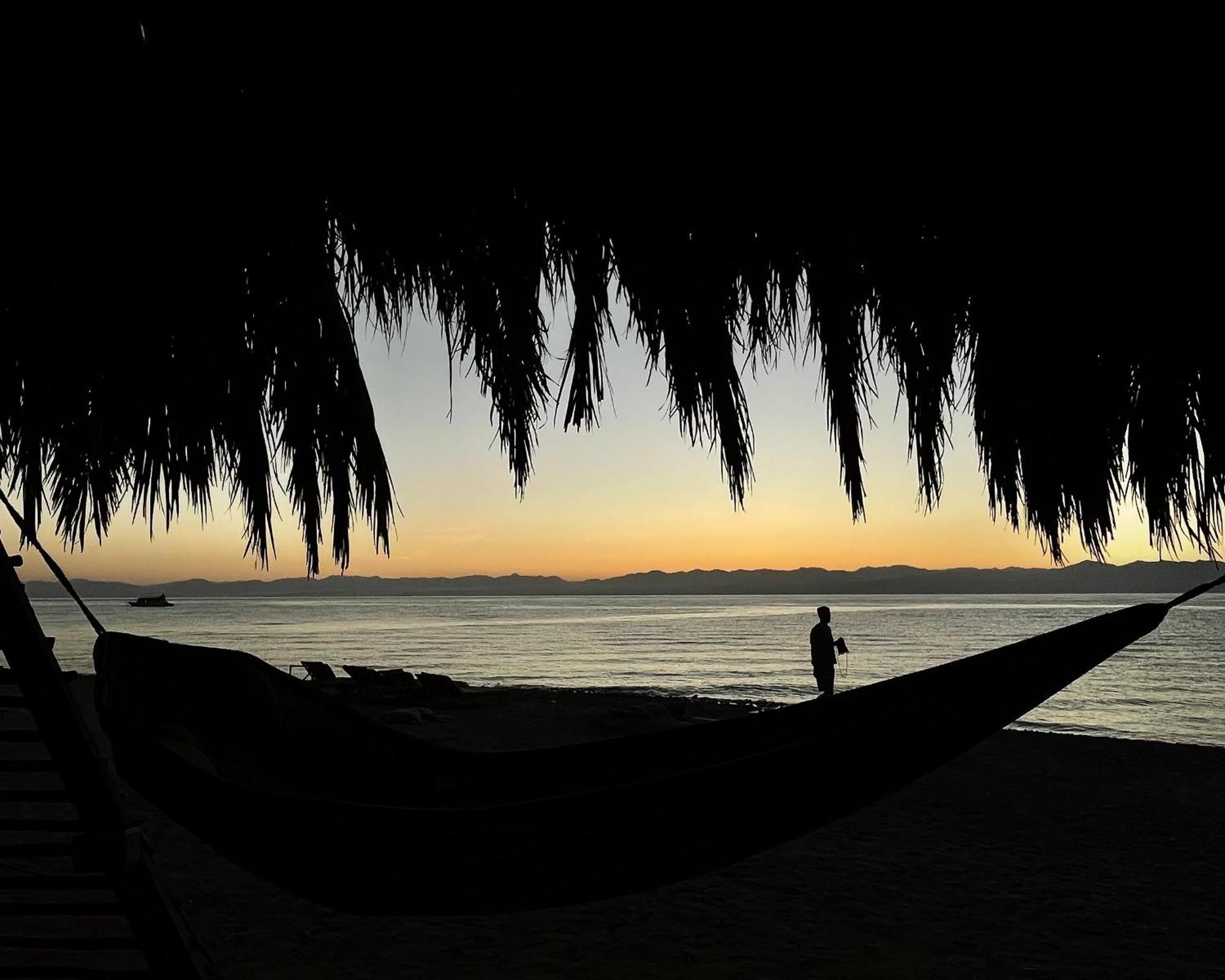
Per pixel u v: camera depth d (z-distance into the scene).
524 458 4.47
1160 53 3.40
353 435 4.49
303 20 4.09
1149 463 3.58
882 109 3.88
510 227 4.34
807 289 4.26
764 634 71.38
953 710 2.92
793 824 2.88
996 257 3.85
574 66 4.07
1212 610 141.88
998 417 4.06
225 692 3.60
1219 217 3.39
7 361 4.46
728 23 3.88
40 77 4.05
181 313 4.40
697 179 4.09
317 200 4.38
